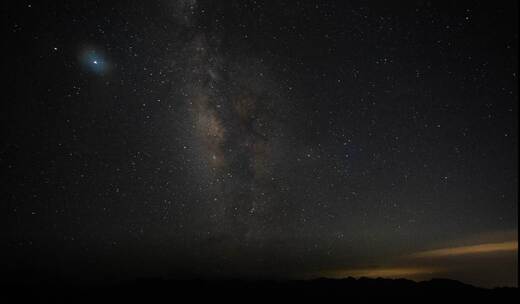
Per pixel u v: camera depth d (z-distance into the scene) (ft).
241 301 42.98
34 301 44.11
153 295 45.55
